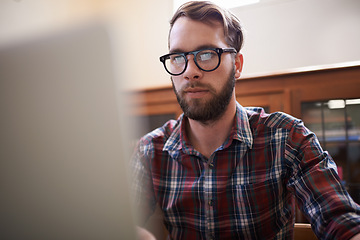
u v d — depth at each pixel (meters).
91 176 0.30
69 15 0.28
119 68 0.28
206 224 0.90
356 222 0.67
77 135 0.29
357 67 1.55
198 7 0.87
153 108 2.06
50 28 0.28
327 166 0.82
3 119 0.30
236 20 0.95
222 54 0.87
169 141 1.00
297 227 0.98
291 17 2.40
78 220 0.31
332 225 0.70
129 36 0.30
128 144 0.29
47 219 0.32
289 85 1.68
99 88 0.28
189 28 0.86
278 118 0.96
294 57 2.40
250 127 0.97
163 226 0.99
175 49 0.88
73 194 0.31
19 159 0.31
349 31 2.26
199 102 0.87
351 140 1.59
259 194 0.90
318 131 1.65
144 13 2.65
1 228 0.33
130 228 0.31
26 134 0.30
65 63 0.28
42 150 0.30
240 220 0.89
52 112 0.29
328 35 2.32
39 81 0.29
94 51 0.27
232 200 0.90
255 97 1.75
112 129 0.28
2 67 0.29
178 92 0.90
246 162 0.92
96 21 0.27
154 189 0.98
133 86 0.30
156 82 2.68
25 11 0.28
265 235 0.90
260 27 2.47
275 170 0.90
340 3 2.28
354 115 1.58
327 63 2.32
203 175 0.93
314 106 1.65
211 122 0.91
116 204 0.30
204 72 0.86
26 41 0.28
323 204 0.75
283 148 0.91
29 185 0.31
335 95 1.60
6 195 0.32
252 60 2.50
